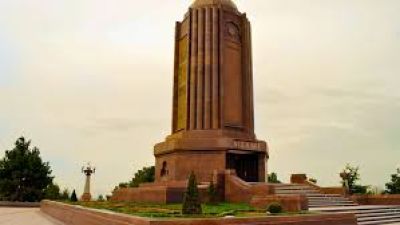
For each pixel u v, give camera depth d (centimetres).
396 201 3200
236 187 2852
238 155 3484
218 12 3703
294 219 1759
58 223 2623
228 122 3544
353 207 2697
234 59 3728
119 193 3384
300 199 2230
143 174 5938
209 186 2814
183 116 3688
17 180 5584
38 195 5703
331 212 2177
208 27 3656
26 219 2969
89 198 4725
